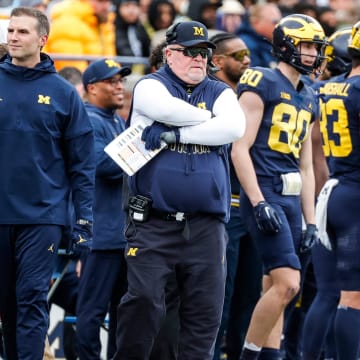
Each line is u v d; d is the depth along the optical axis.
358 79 25.34
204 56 21.83
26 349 22.64
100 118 26.91
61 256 28.08
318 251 26.33
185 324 22.02
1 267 23.11
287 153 25.58
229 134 21.44
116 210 26.77
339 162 25.61
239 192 27.45
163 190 21.39
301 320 29.27
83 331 26.67
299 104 25.70
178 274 22.00
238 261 28.22
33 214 22.69
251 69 25.70
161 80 21.75
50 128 22.92
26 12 22.83
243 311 28.31
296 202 25.83
